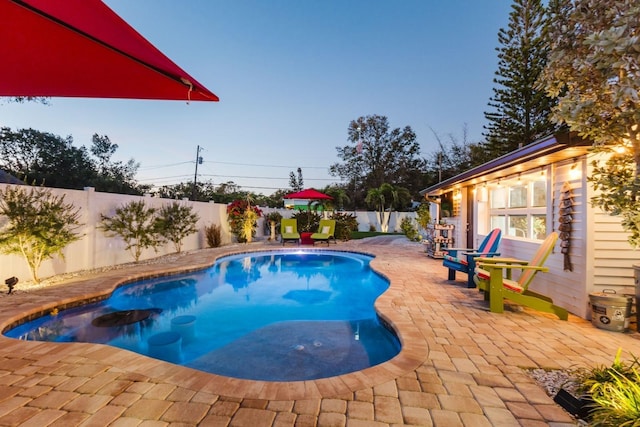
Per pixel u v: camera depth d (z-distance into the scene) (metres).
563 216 4.96
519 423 2.23
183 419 2.22
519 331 4.06
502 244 7.46
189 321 5.63
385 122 37.50
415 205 28.12
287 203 30.92
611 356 3.35
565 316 4.50
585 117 2.36
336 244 15.30
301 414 2.30
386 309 4.98
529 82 14.54
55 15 1.28
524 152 4.84
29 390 2.57
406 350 3.46
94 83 1.94
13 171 19.81
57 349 3.34
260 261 11.86
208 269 9.37
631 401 2.09
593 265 4.51
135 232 9.12
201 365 3.85
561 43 2.50
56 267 7.20
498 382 2.79
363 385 2.72
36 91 2.12
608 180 2.57
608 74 2.20
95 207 8.25
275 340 4.68
